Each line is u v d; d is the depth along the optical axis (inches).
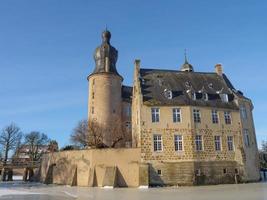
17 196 1146.7
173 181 1552.7
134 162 1601.9
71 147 2162.9
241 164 1673.2
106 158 1641.2
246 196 970.7
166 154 1587.1
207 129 1664.6
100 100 2132.1
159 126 1620.3
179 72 1923.0
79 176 1721.2
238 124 1742.1
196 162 1588.3
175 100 1680.6
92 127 1957.4
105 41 2329.0
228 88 1861.5
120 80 2251.5
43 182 2021.4
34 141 3496.6
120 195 1118.4
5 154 3132.4
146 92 1706.4
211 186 1472.7
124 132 2004.2
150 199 952.9
